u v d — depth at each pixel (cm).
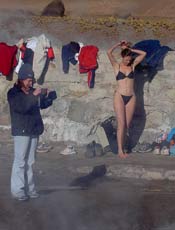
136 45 1573
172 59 1583
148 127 1584
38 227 1004
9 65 1603
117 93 1502
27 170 1148
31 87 1143
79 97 1611
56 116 1612
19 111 1119
